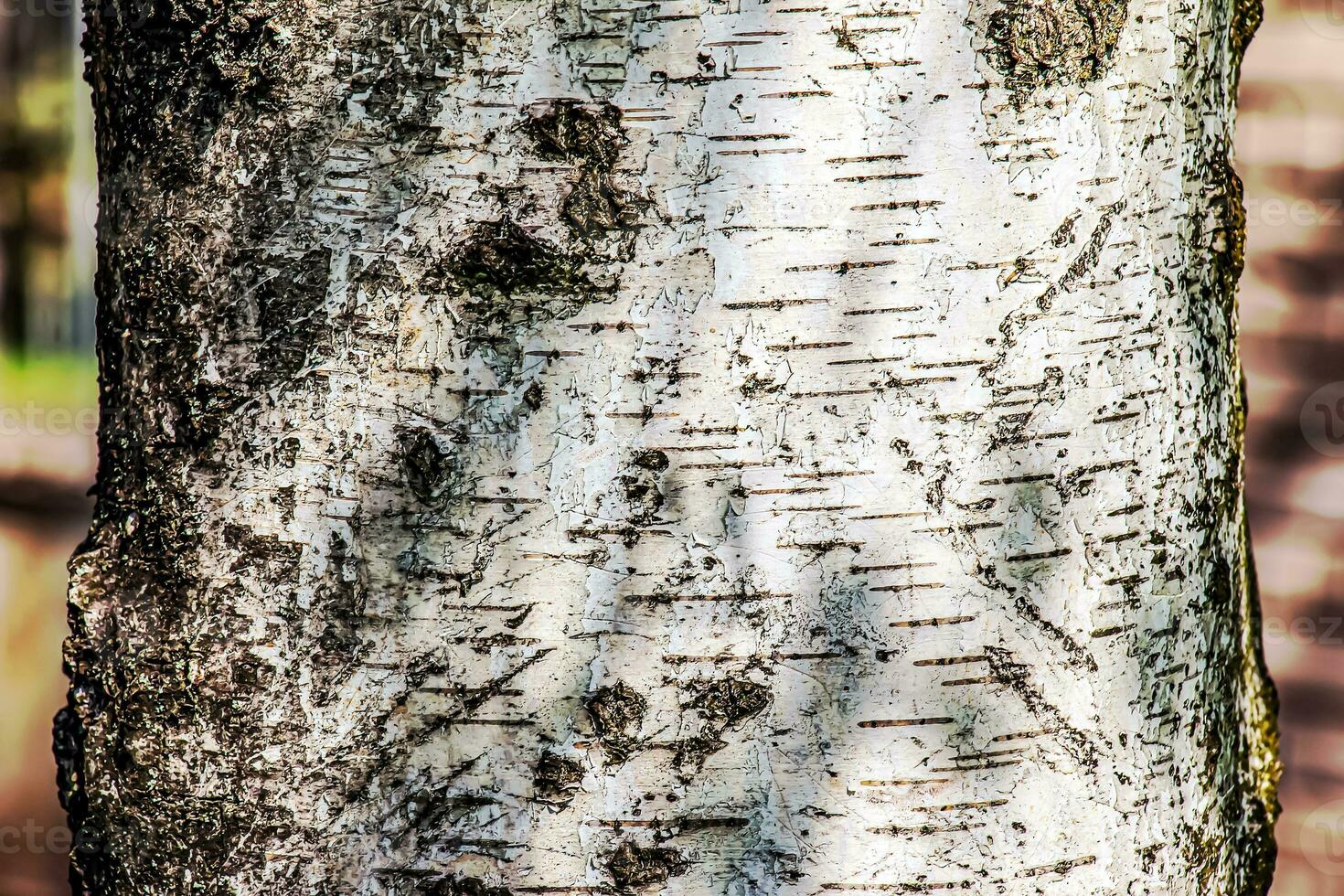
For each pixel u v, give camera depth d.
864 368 1.23
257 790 1.24
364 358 1.23
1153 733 1.27
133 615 1.25
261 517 1.24
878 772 1.24
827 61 1.22
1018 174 1.23
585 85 1.22
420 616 1.23
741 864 1.24
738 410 1.23
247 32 1.23
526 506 1.23
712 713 1.23
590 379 1.23
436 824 1.23
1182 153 1.27
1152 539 1.26
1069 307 1.24
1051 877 1.25
